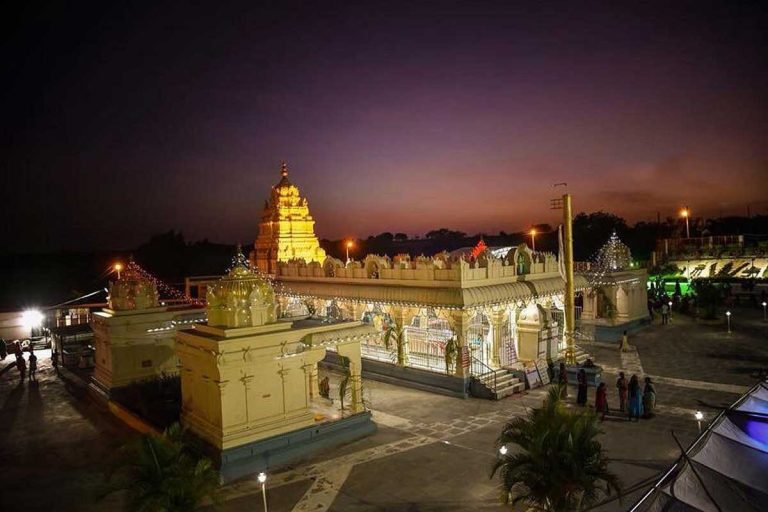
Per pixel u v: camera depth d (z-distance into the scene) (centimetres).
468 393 2255
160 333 2388
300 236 3819
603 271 3478
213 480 1160
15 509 1386
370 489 1415
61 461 1703
